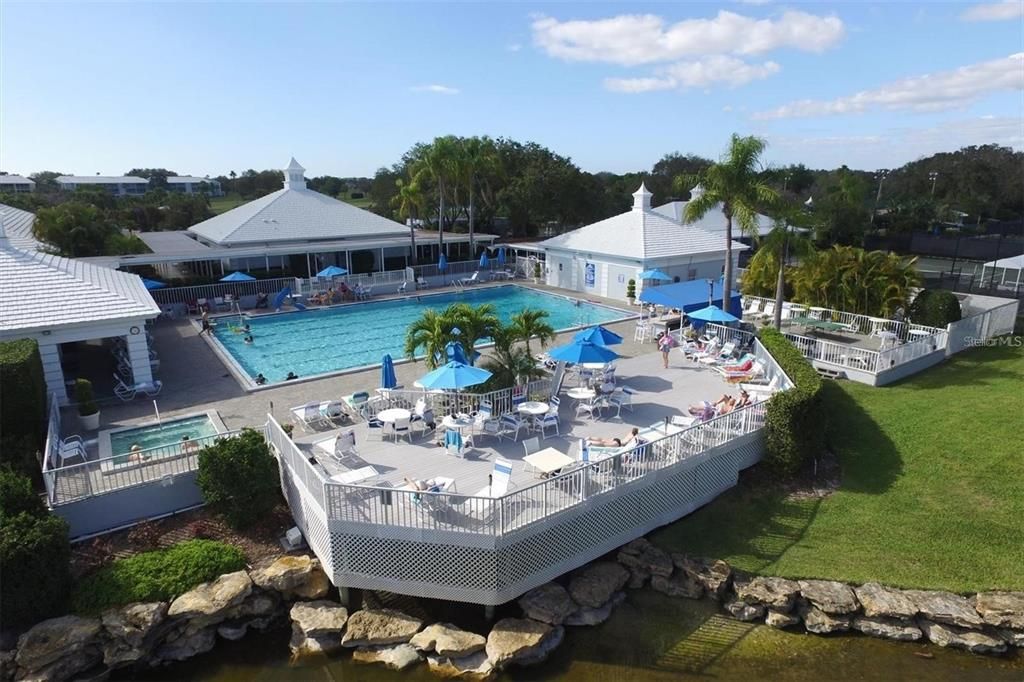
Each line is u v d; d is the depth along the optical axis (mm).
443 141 48062
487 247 54812
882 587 13992
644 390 21922
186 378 24766
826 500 17062
